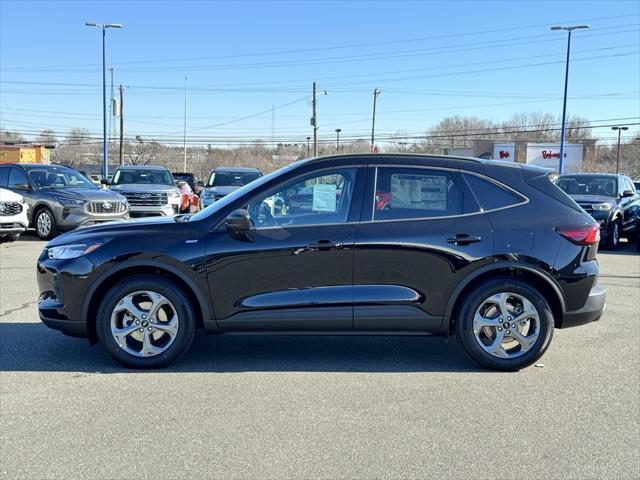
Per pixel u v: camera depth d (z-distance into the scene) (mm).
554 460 3598
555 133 86188
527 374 5125
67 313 5094
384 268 5012
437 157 5219
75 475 3369
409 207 5113
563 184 15555
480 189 5156
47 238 14086
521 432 3980
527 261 5027
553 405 4445
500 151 66750
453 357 5609
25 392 4598
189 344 5152
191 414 4215
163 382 4848
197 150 83562
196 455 3615
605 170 74312
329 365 5340
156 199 17016
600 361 5488
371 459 3586
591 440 3873
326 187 5129
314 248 4988
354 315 5043
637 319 7070
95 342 5312
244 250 4992
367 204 5090
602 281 9750
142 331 5090
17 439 3809
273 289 5043
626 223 15305
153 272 5137
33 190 14211
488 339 5176
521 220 5094
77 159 79062
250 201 5117
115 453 3631
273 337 6266
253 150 85688
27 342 5902
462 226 5055
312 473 3414
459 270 5020
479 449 3730
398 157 5188
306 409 4328
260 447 3725
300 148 84562
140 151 69438
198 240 5035
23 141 75750
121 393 4594
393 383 4887
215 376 5012
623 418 4223
